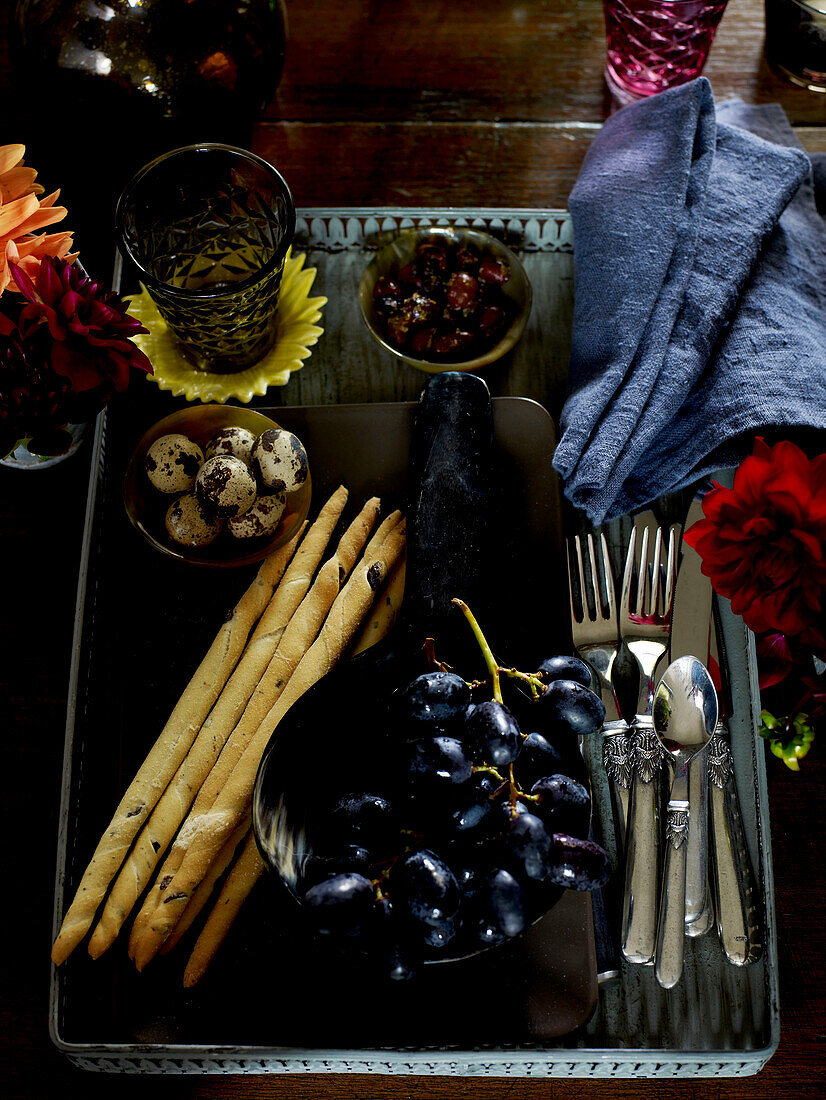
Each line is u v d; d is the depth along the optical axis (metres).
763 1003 0.60
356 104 0.87
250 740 0.63
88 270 0.82
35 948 0.65
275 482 0.65
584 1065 0.59
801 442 0.72
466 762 0.51
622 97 0.87
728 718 0.67
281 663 0.65
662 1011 0.60
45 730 0.70
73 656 0.66
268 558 0.69
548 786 0.53
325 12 0.89
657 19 0.78
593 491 0.69
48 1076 0.63
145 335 0.76
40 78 0.76
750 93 0.87
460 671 0.62
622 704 0.68
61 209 0.62
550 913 0.60
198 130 0.80
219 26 0.75
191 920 0.61
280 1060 0.58
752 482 0.59
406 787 0.55
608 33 0.84
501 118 0.86
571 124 0.86
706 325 0.71
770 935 0.60
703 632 0.68
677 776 0.63
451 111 0.86
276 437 0.65
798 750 0.64
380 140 0.86
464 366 0.73
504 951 0.59
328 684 0.57
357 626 0.67
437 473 0.67
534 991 0.59
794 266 0.76
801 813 0.68
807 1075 0.62
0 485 0.76
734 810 0.64
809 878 0.66
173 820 0.62
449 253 0.77
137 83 0.75
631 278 0.72
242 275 0.81
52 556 0.74
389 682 0.59
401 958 0.49
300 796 0.57
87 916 0.60
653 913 0.61
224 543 0.67
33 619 0.72
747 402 0.69
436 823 0.52
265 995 0.60
